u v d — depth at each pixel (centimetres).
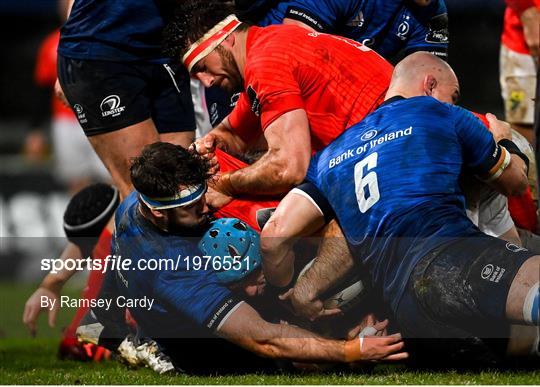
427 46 1748
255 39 1450
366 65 1441
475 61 3741
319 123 1425
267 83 1380
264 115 1387
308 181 1360
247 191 1386
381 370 1350
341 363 1288
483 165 1345
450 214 1268
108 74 1681
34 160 3803
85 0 1680
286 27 1452
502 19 3719
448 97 1429
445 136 1314
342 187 1317
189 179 1298
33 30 4466
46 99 4253
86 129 1719
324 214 1320
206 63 1464
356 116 1418
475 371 1293
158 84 1752
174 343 1366
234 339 1284
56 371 1398
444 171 1301
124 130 1700
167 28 1491
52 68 3394
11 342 1869
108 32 1677
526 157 1441
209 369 1356
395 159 1300
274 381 1229
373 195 1291
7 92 4528
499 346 1262
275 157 1354
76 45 1689
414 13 1714
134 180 1298
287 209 1314
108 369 1427
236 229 1326
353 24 1666
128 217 1350
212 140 1530
